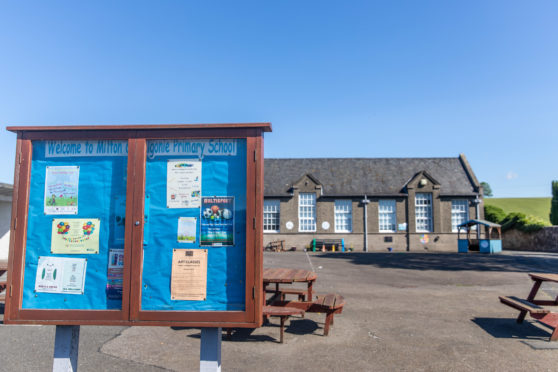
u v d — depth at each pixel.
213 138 3.77
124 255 3.66
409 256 23.95
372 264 18.47
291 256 24.03
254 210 3.64
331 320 7.26
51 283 3.72
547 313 6.54
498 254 25.95
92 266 3.73
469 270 15.98
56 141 3.88
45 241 3.77
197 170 3.75
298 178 34.28
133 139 3.79
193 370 4.92
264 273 8.34
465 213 32.84
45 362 5.12
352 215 32.53
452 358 5.40
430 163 35.47
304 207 33.03
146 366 5.03
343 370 4.95
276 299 8.96
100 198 3.80
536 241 30.80
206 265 3.65
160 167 3.77
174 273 3.64
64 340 3.74
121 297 3.69
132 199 3.71
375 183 33.78
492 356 5.49
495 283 12.39
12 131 3.83
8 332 6.52
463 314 8.02
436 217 32.25
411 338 6.32
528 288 11.44
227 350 5.75
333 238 32.28
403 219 32.41
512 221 33.56
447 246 31.94
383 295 10.11
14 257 3.72
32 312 3.67
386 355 5.52
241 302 3.59
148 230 3.70
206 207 3.70
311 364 5.16
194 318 3.57
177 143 3.80
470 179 33.91
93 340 6.12
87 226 3.77
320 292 10.58
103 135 3.82
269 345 5.99
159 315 3.59
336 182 33.91
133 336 6.38
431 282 12.52
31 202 3.81
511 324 7.23
